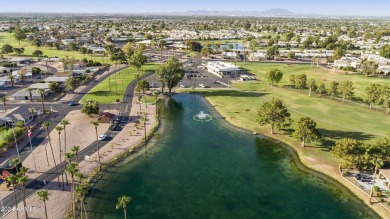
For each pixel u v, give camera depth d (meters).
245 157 110.00
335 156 98.12
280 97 177.88
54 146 111.12
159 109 160.75
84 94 181.25
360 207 81.38
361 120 138.50
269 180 95.19
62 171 94.69
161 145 118.38
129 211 79.19
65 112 148.62
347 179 91.94
